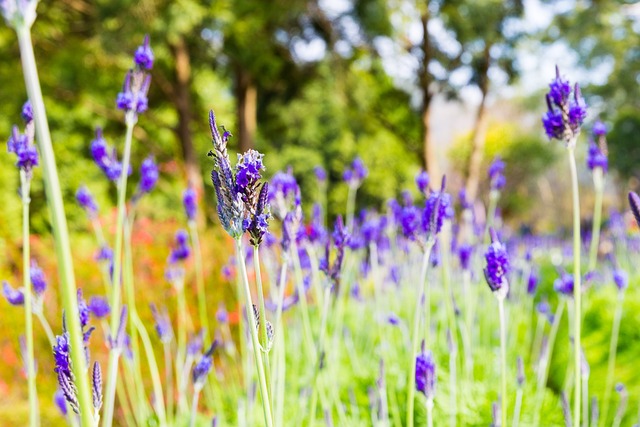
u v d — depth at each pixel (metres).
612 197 28.05
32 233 12.76
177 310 5.46
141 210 12.89
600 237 7.97
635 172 22.86
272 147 19.41
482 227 5.20
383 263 4.24
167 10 11.66
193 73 16.55
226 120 18.53
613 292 5.55
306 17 15.03
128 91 2.37
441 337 4.24
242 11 13.50
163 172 15.33
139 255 6.85
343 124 17.00
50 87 14.07
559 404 3.31
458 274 5.54
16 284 7.25
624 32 16.42
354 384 3.69
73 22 14.20
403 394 3.44
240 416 3.16
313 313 4.77
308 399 3.46
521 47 16.08
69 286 1.07
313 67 16.25
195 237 3.35
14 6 0.98
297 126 18.12
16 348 5.13
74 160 14.66
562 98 1.73
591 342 4.83
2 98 13.46
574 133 1.75
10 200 10.56
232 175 1.31
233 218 1.31
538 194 31.31
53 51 14.18
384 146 18.73
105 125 15.72
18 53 13.97
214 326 5.48
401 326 3.66
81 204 3.39
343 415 3.08
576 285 1.79
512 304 4.87
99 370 1.36
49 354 5.16
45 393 4.78
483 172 28.03
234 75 16.67
